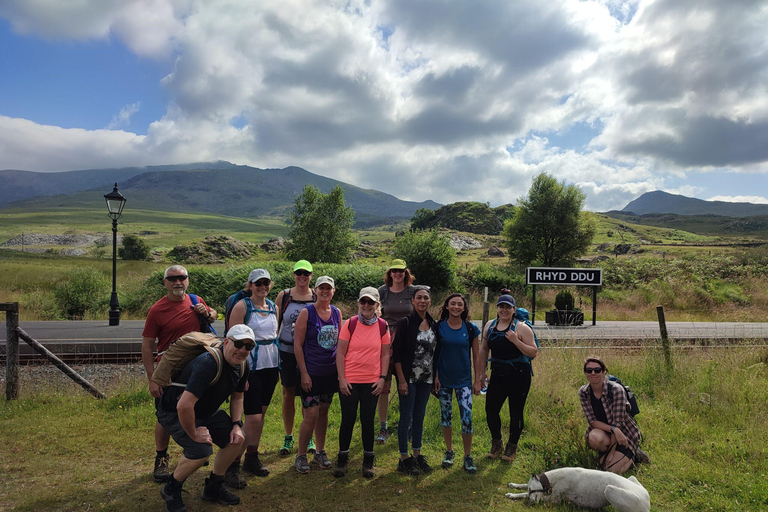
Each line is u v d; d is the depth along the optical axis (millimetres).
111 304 14359
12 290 21188
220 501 4102
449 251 22625
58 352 8953
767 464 4973
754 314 20062
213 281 18078
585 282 16891
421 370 4953
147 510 3955
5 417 6266
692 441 5723
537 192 41688
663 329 8648
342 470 4738
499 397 5355
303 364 4738
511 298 5367
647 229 162250
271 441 5738
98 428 5930
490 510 4148
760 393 7164
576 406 6512
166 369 3848
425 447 5719
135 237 79500
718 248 75125
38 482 4469
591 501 4172
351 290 18672
